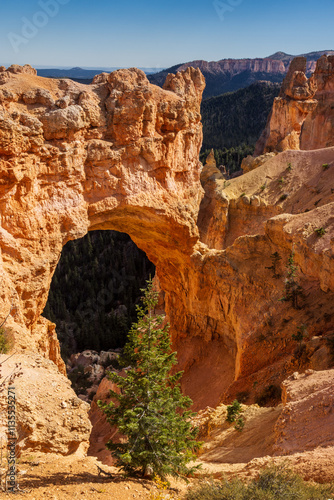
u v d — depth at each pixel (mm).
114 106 33250
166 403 14969
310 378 21438
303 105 89812
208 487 13398
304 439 17422
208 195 77250
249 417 24016
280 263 40156
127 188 34875
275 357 34406
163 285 47438
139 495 12922
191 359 43375
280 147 88062
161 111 35906
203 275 42000
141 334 15570
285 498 12211
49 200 30719
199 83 39656
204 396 38844
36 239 29812
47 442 15438
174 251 42438
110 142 33688
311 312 34812
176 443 15219
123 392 16047
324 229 38062
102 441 36062
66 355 59906
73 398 16875
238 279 40219
